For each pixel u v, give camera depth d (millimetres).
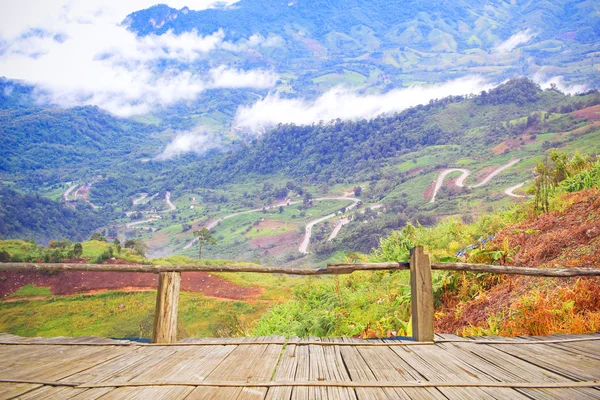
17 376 3066
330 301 10336
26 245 62875
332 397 2639
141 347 3969
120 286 47250
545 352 3654
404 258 11219
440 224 13367
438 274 8016
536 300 5406
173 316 4242
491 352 3668
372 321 7797
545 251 7176
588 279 5555
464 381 2893
